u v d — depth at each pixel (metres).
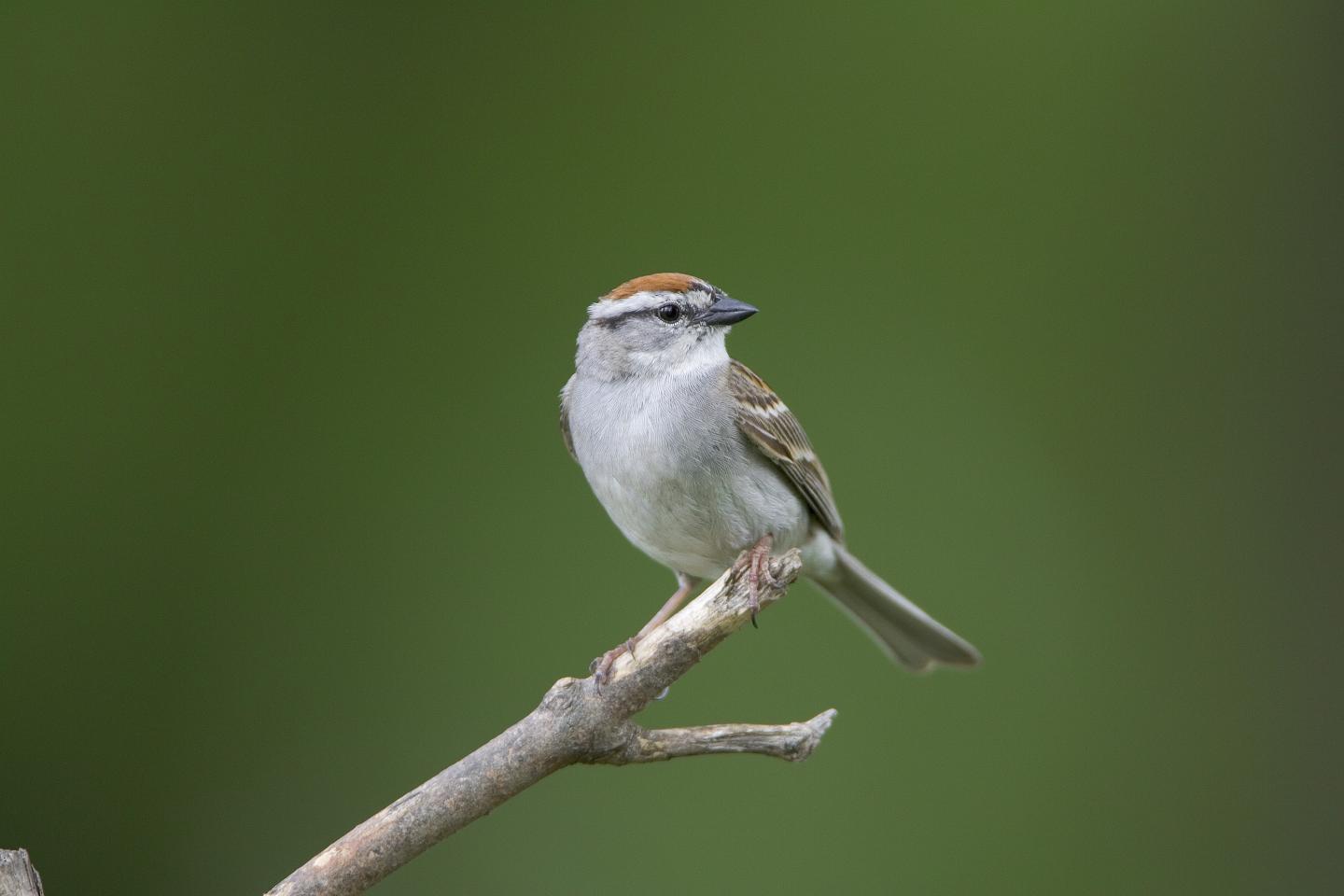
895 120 11.90
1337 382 11.52
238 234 11.22
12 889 5.01
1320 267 11.69
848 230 11.72
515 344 11.34
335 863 5.40
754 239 11.68
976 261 11.69
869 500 11.10
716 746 6.07
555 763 5.74
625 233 11.62
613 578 10.80
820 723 6.25
